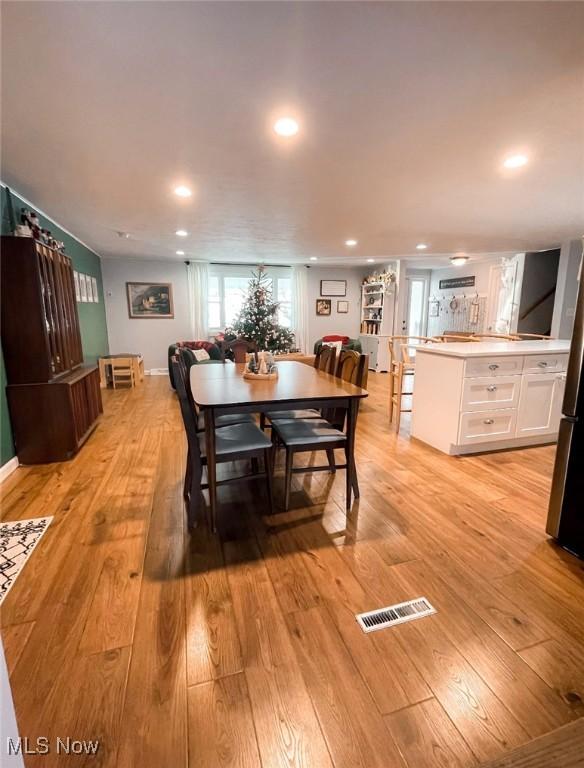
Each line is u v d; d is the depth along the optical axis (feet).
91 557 6.13
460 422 10.32
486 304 24.23
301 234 15.69
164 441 11.83
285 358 17.13
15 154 7.74
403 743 3.48
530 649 4.49
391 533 6.84
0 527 7.00
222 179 9.13
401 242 17.58
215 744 3.45
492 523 7.20
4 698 2.27
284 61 4.83
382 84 5.32
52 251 10.53
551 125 6.47
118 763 3.30
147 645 4.48
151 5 3.89
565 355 11.03
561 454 6.35
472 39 4.40
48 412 9.88
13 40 4.41
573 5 3.87
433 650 4.45
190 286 24.59
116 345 24.08
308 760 3.34
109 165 8.30
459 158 7.88
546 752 3.41
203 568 5.86
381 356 25.57
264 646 4.48
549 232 15.25
